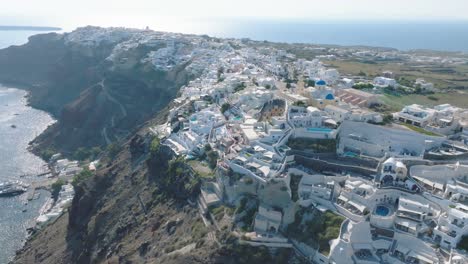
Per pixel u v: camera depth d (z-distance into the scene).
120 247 115.56
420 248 82.31
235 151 121.12
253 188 104.25
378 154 115.12
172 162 133.38
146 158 157.38
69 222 148.75
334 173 108.38
